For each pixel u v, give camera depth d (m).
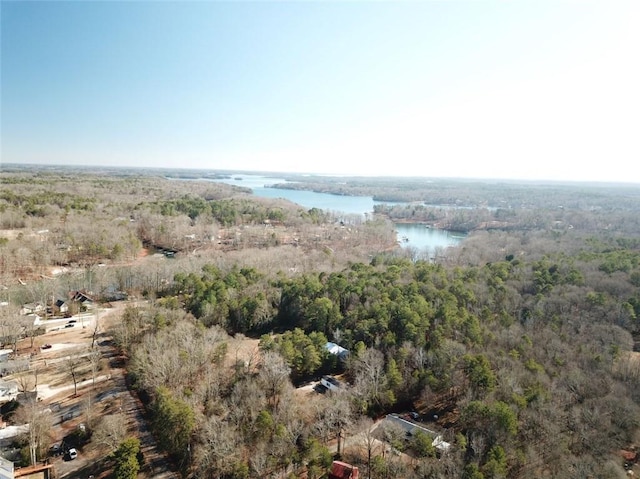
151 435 64.06
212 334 82.75
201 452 55.16
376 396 70.94
